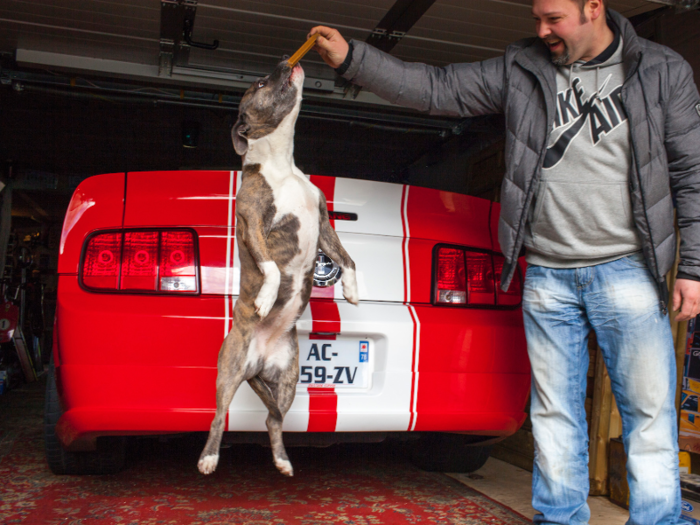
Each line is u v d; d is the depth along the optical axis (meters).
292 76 1.71
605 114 1.70
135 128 7.64
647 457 1.71
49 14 3.98
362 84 2.04
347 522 2.02
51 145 8.55
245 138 1.74
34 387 5.93
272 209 1.69
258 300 1.57
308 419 1.97
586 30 1.64
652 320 1.72
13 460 2.78
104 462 2.43
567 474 1.83
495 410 2.13
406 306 2.12
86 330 1.89
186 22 3.96
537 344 1.92
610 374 1.83
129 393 1.89
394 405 2.03
